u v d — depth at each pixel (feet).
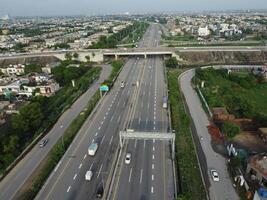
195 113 432.66
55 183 270.87
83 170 290.56
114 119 413.80
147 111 441.27
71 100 492.13
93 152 314.96
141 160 305.53
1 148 331.16
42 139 362.53
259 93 536.83
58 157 310.45
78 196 252.42
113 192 255.91
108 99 500.33
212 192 254.47
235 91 538.47
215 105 450.71
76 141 351.25
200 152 322.14
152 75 654.53
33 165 305.73
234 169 285.64
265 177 255.70
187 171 282.56
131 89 552.82
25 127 371.97
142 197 248.52
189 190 253.65
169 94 502.79
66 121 413.80
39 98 468.75
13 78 609.01
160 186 262.47
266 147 331.57
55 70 649.20
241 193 252.42
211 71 651.25
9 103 476.95
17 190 264.93
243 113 421.59
